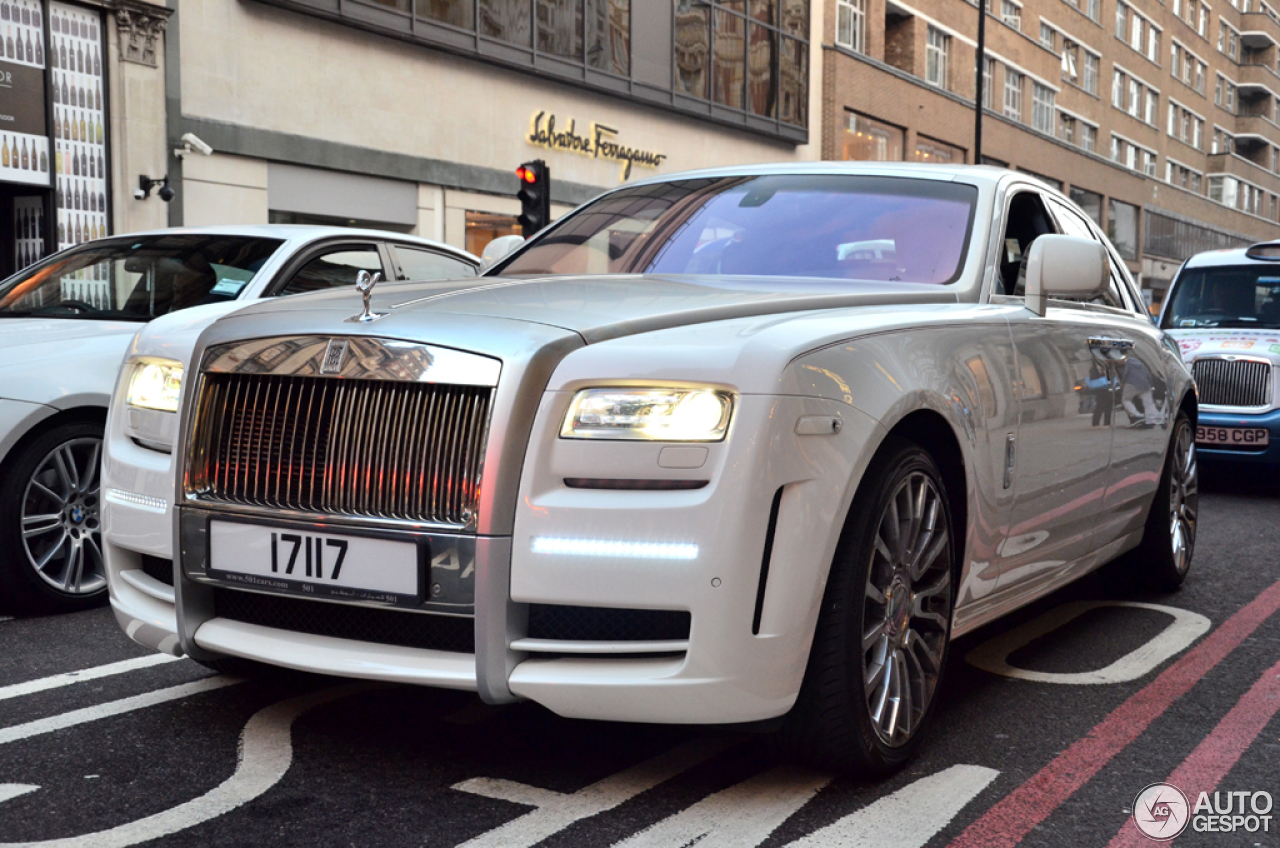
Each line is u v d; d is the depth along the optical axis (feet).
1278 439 29.78
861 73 104.58
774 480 8.50
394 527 8.94
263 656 9.51
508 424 8.63
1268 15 215.72
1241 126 215.72
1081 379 13.17
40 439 15.39
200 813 8.93
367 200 60.34
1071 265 12.35
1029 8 138.31
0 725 10.93
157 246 19.21
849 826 8.87
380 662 9.07
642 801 9.25
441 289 10.76
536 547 8.59
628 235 13.82
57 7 46.16
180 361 10.48
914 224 12.88
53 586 15.55
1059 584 13.85
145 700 11.68
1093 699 12.41
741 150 90.99
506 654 8.75
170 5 50.11
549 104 71.41
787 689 8.84
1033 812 9.29
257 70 53.98
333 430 9.20
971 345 11.00
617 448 8.55
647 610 8.67
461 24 64.34
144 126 49.08
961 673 13.37
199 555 9.78
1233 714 11.93
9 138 44.93
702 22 84.84
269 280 18.24
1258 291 33.35
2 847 8.28
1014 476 11.55
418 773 9.78
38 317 17.74
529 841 8.50
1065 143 146.82
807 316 9.68
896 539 9.80
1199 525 24.68
